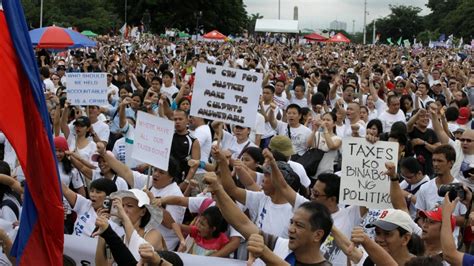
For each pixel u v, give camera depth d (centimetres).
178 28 9225
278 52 4309
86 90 1155
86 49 3700
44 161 512
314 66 2827
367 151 691
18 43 496
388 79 2195
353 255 560
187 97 1308
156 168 755
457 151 898
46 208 516
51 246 521
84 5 9112
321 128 1180
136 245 573
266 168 672
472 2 11188
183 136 986
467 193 661
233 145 1052
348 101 1545
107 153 815
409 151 1016
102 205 720
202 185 920
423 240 596
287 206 672
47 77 1809
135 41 4928
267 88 1353
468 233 669
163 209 705
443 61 3397
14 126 499
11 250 564
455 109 1275
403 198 665
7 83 497
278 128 1173
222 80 768
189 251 701
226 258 631
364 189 689
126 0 9256
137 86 1830
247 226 571
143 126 753
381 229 552
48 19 8312
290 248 508
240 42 6406
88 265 650
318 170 1023
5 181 731
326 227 503
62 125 1098
